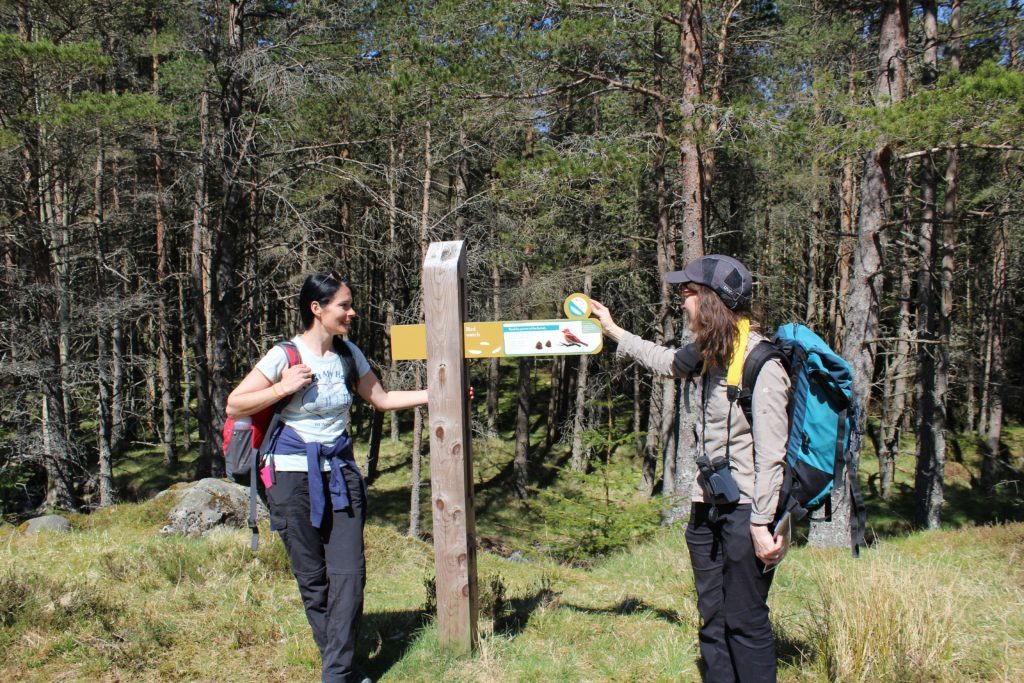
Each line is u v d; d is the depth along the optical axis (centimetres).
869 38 1483
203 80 1664
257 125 1478
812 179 1497
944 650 321
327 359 308
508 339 336
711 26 1310
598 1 1002
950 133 820
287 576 483
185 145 1836
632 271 1622
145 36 1828
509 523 1922
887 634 322
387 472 2336
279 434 304
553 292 1569
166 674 330
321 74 1344
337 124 1532
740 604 266
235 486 680
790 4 1360
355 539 309
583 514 809
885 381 1911
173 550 499
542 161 1065
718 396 263
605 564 697
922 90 863
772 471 244
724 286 254
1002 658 328
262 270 1830
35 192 1456
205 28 1480
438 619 344
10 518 1200
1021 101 759
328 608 306
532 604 442
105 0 1552
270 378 298
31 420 1509
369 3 1361
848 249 1841
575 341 331
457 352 331
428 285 333
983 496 2112
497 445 2381
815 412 246
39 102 1359
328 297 301
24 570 454
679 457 1114
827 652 322
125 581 453
